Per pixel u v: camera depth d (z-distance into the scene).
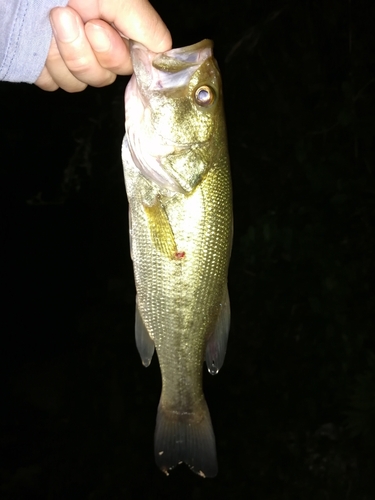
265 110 0.84
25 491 0.68
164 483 0.68
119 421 0.76
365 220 0.70
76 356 0.87
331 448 0.69
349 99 0.69
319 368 0.73
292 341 0.76
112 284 0.95
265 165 0.83
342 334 0.69
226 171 0.31
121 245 0.98
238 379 0.78
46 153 1.00
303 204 0.78
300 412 0.73
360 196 0.70
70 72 0.29
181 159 0.30
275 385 0.76
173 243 0.30
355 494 0.64
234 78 0.85
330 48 0.78
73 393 0.82
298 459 0.70
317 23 0.78
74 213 1.02
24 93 0.96
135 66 0.28
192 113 0.30
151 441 0.73
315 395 0.73
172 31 0.83
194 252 0.31
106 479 0.69
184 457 0.34
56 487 0.69
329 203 0.73
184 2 0.83
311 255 0.73
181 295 0.31
